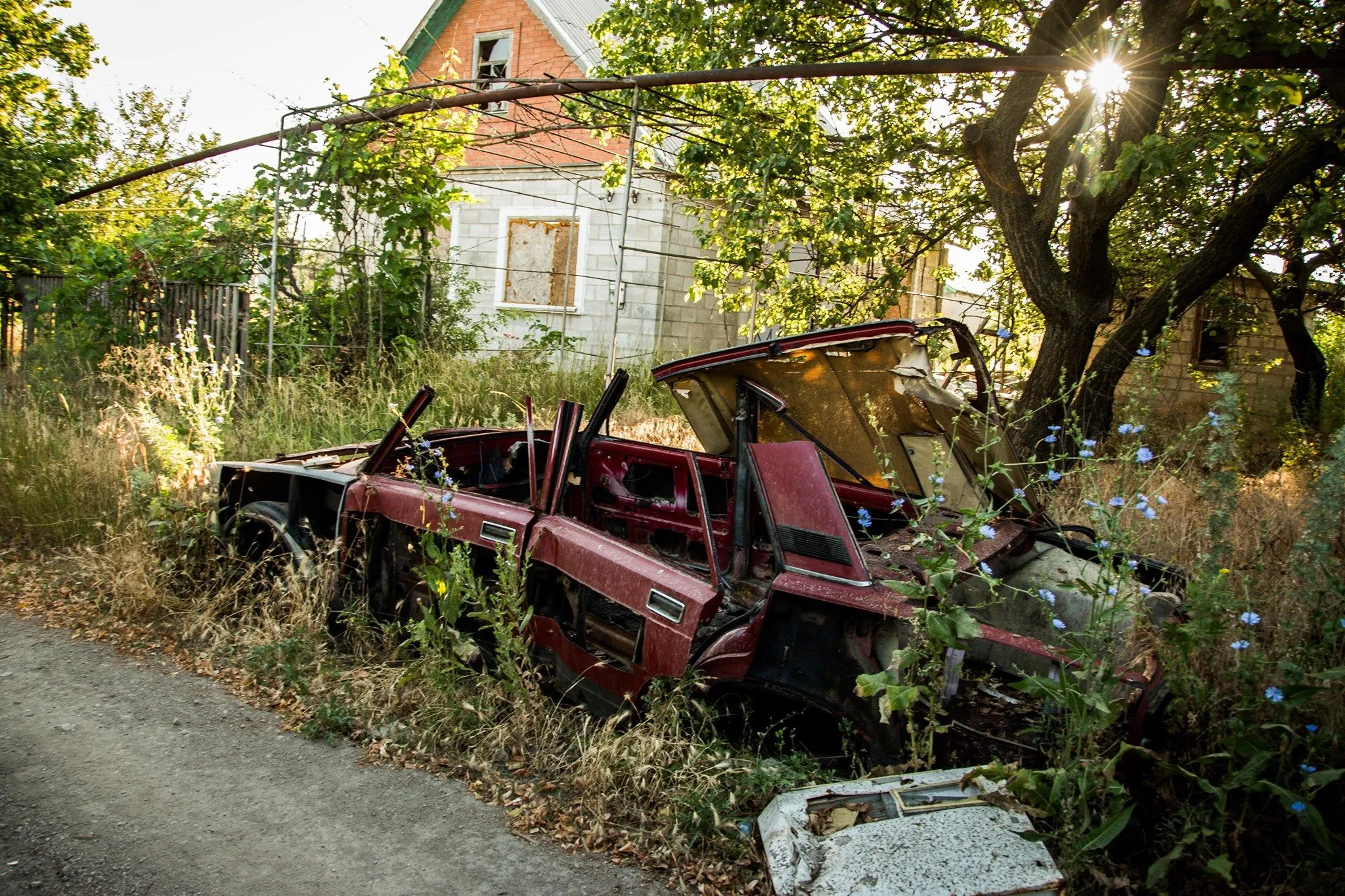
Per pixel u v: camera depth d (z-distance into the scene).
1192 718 2.94
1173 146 6.59
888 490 4.32
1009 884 2.45
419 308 11.66
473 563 4.35
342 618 4.55
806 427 4.16
